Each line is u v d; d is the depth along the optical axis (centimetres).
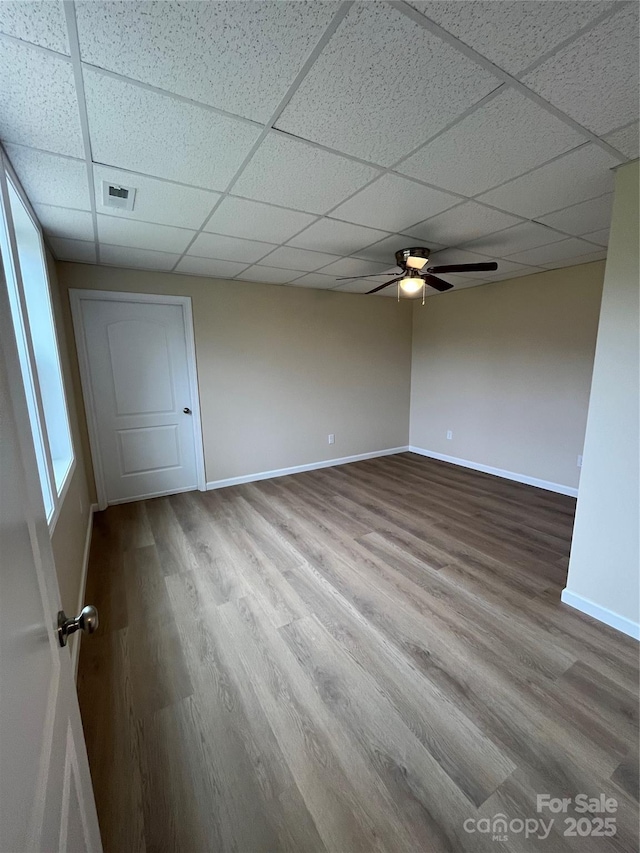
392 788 124
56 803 63
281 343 445
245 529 317
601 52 107
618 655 179
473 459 487
